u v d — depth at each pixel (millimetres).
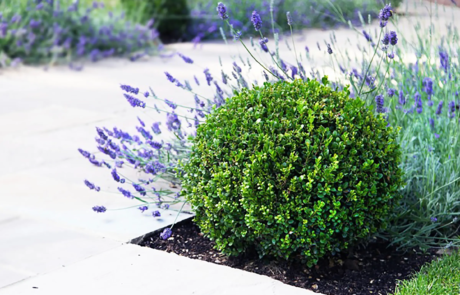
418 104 4418
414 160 4480
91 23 11906
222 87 8461
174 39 13164
